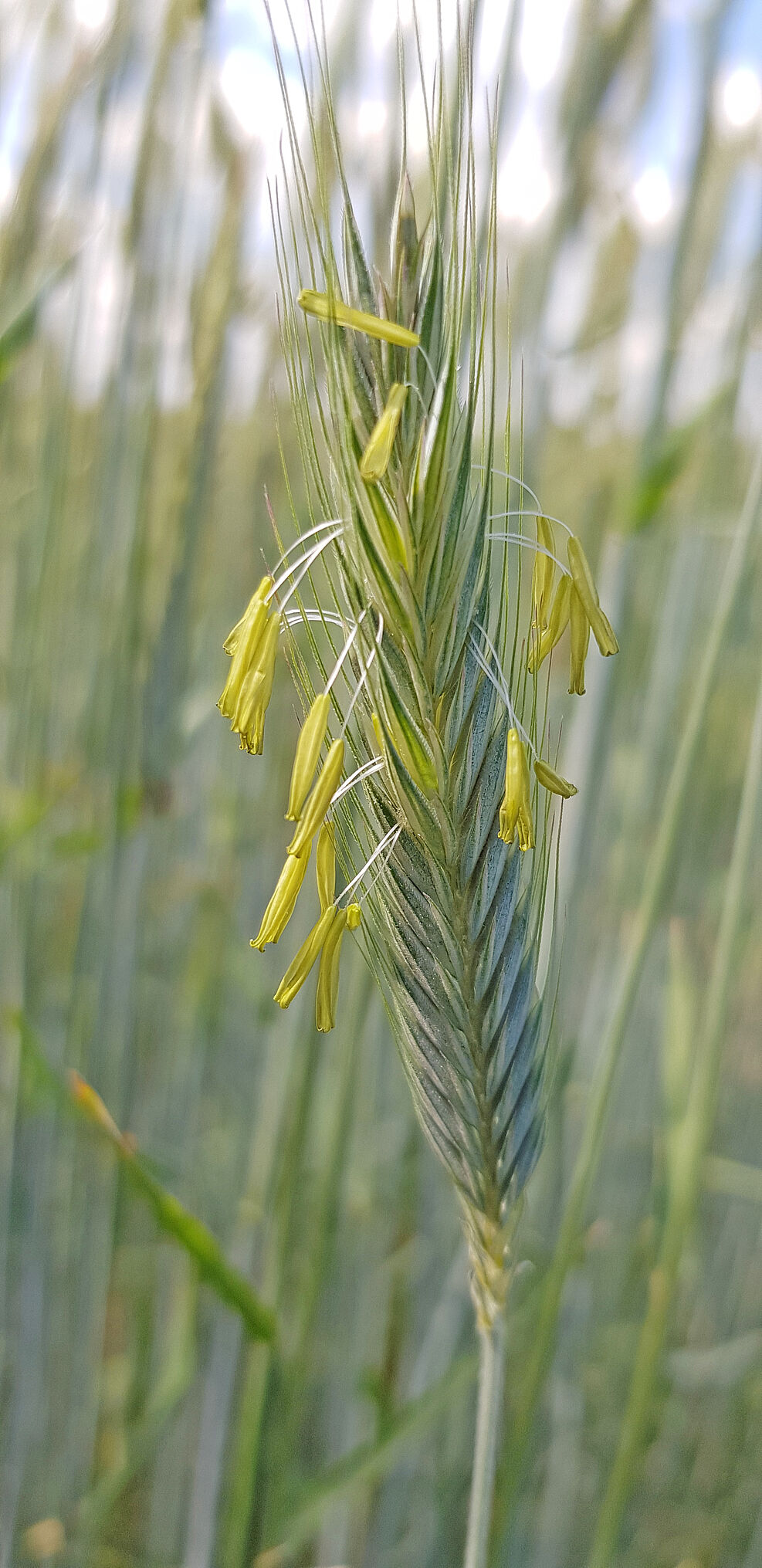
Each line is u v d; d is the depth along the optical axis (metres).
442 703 0.16
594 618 0.16
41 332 0.34
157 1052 0.38
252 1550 0.23
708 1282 0.42
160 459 0.26
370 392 0.15
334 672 0.15
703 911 0.40
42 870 0.34
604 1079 0.21
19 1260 0.32
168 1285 0.39
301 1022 0.24
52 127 0.26
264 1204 0.28
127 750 0.28
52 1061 0.32
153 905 0.36
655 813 0.38
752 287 0.27
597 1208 0.37
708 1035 0.21
